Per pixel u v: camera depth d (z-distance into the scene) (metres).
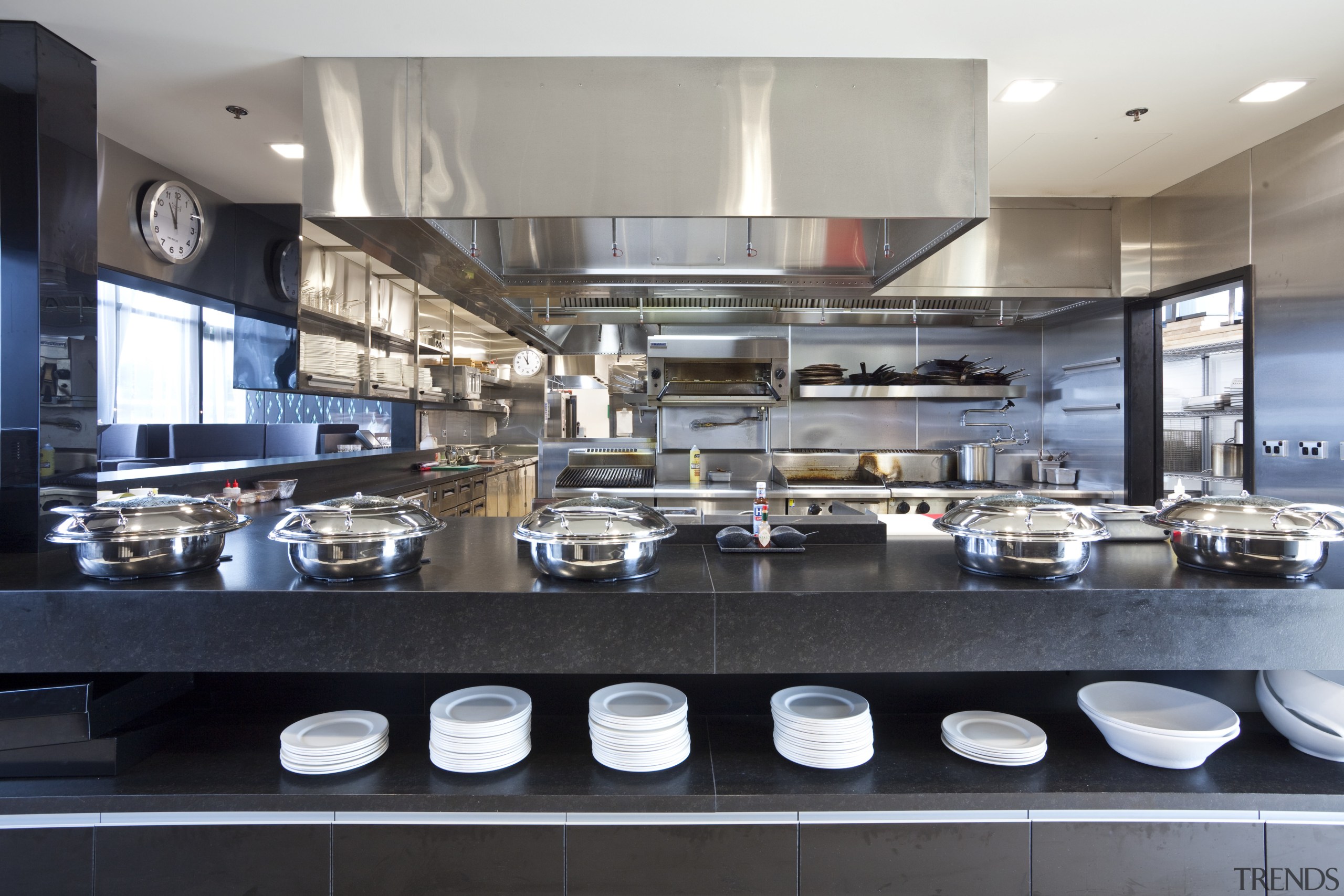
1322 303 2.99
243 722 1.88
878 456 4.98
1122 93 2.75
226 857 1.52
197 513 1.75
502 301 3.71
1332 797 1.51
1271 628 1.57
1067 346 4.82
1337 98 2.79
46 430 2.21
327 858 1.51
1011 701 1.97
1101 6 2.18
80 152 2.38
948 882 1.53
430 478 5.33
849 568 1.86
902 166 2.54
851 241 3.16
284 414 7.20
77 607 1.56
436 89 2.51
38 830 1.51
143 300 5.91
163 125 2.97
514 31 2.34
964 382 4.84
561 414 8.52
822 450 5.09
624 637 1.59
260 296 4.01
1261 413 3.29
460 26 2.31
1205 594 1.58
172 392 6.21
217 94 2.71
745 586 1.65
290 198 3.85
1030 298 4.19
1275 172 3.20
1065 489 4.53
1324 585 1.61
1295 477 3.10
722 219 3.08
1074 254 4.14
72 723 1.57
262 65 2.52
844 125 2.54
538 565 1.70
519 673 1.94
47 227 2.22
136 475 2.92
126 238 3.20
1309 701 1.68
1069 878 1.53
